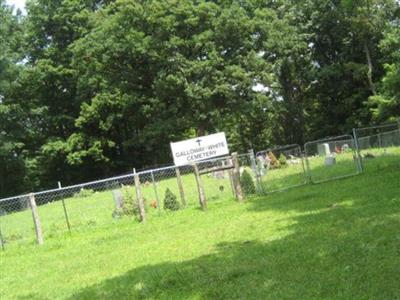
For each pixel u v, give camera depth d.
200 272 9.97
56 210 29.72
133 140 54.41
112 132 61.09
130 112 57.00
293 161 27.92
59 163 59.75
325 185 20.02
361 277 7.88
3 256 16.52
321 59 56.56
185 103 51.12
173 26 49.69
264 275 9.02
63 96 61.16
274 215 15.12
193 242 13.31
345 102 53.19
